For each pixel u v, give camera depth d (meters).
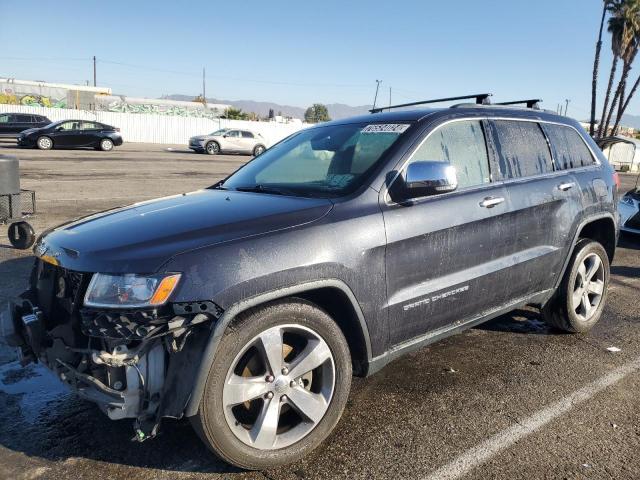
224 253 2.48
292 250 2.62
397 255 3.01
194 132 39.81
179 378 2.41
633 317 5.15
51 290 2.76
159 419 2.42
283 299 2.66
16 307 2.84
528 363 4.02
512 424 3.17
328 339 2.78
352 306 2.84
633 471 2.74
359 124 3.80
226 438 2.52
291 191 3.32
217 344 2.41
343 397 2.87
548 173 4.17
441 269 3.26
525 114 4.21
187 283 2.37
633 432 3.10
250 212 2.86
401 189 3.15
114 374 2.42
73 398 3.41
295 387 2.72
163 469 2.71
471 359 4.08
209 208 3.01
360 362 3.04
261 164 4.00
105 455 2.82
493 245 3.57
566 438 3.03
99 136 25.53
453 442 2.97
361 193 3.03
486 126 3.81
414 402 3.41
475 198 3.48
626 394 3.56
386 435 3.04
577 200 4.26
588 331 4.69
